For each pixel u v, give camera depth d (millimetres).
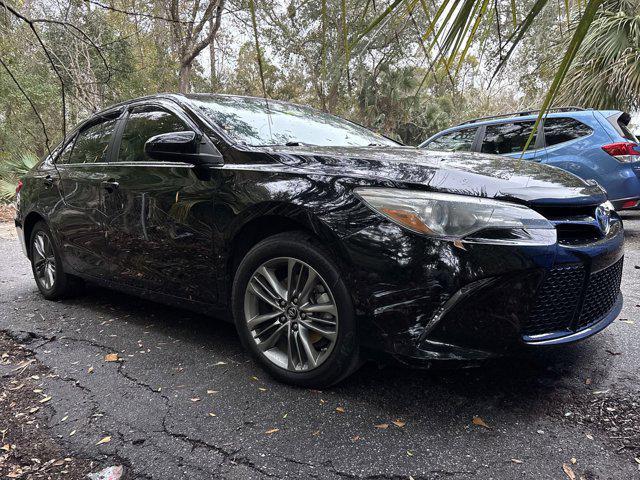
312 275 2094
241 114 2875
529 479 1554
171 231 2596
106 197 3027
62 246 3520
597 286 2096
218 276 2449
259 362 2330
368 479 1567
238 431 1854
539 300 1874
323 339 2219
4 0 2000
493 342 1812
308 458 1680
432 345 1817
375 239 1888
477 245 1771
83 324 3154
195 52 10398
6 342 2863
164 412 2008
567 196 2014
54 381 2320
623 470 1588
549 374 2273
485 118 6234
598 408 1965
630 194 5191
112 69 3826
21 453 1739
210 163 2449
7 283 4500
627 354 2477
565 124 5598
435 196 1881
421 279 1805
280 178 2199
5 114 10758
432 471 1602
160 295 2818
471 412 1964
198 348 2703
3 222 9836
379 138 3445
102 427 1901
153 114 2992
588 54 7129
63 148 3816
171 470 1630
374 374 2309
